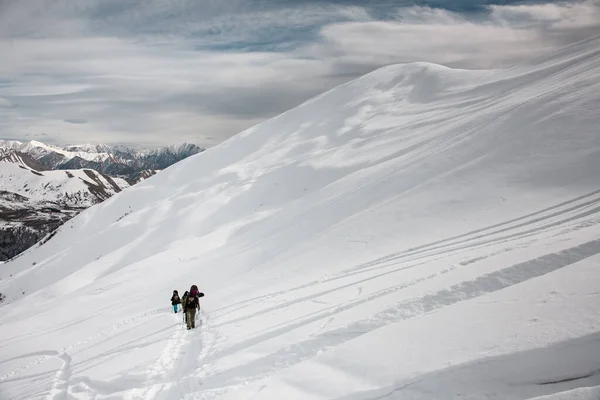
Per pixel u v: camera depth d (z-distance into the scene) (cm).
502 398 563
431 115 9038
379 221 2992
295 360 989
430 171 3606
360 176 4972
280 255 3142
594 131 2956
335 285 1795
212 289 2925
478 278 1083
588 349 556
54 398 1455
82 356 1988
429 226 2598
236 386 944
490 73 11294
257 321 1566
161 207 10450
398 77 13638
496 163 3175
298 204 5281
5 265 12550
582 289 762
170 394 1116
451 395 606
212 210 8969
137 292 3994
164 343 1714
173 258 5884
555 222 1880
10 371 2084
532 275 1032
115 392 1293
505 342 654
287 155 11212
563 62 7144
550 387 542
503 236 1902
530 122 3519
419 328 866
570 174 2594
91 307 3838
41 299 6906
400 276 1527
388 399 654
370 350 845
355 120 11631
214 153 13275
